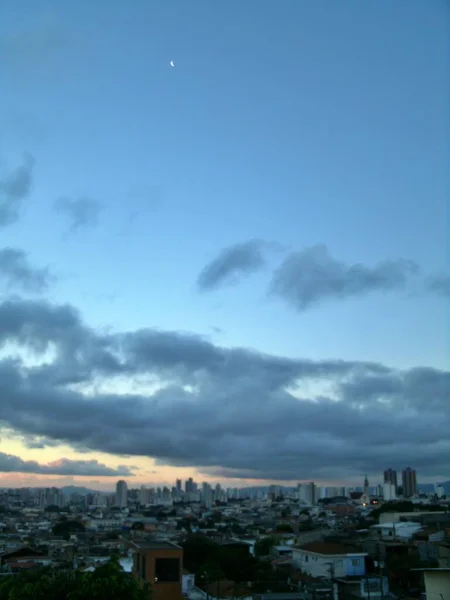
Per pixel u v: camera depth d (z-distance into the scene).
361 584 54.56
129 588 30.02
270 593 56.75
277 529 143.62
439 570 26.75
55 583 30.16
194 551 87.50
